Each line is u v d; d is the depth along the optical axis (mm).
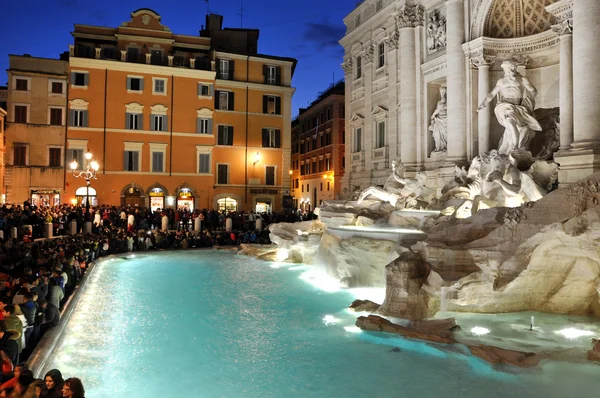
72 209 39250
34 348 10586
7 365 7855
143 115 48688
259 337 12914
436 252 14734
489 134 25344
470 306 14453
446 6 27453
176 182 49812
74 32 47656
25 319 10727
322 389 9594
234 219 41094
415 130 31266
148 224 38031
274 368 10703
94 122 47125
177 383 9891
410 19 31469
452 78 26906
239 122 52812
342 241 19891
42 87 45594
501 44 25625
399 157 33656
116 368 10695
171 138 49594
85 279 19516
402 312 14305
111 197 47625
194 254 30781
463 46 26469
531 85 23625
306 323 14164
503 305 14562
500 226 14375
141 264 26500
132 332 13406
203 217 41469
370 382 9914
